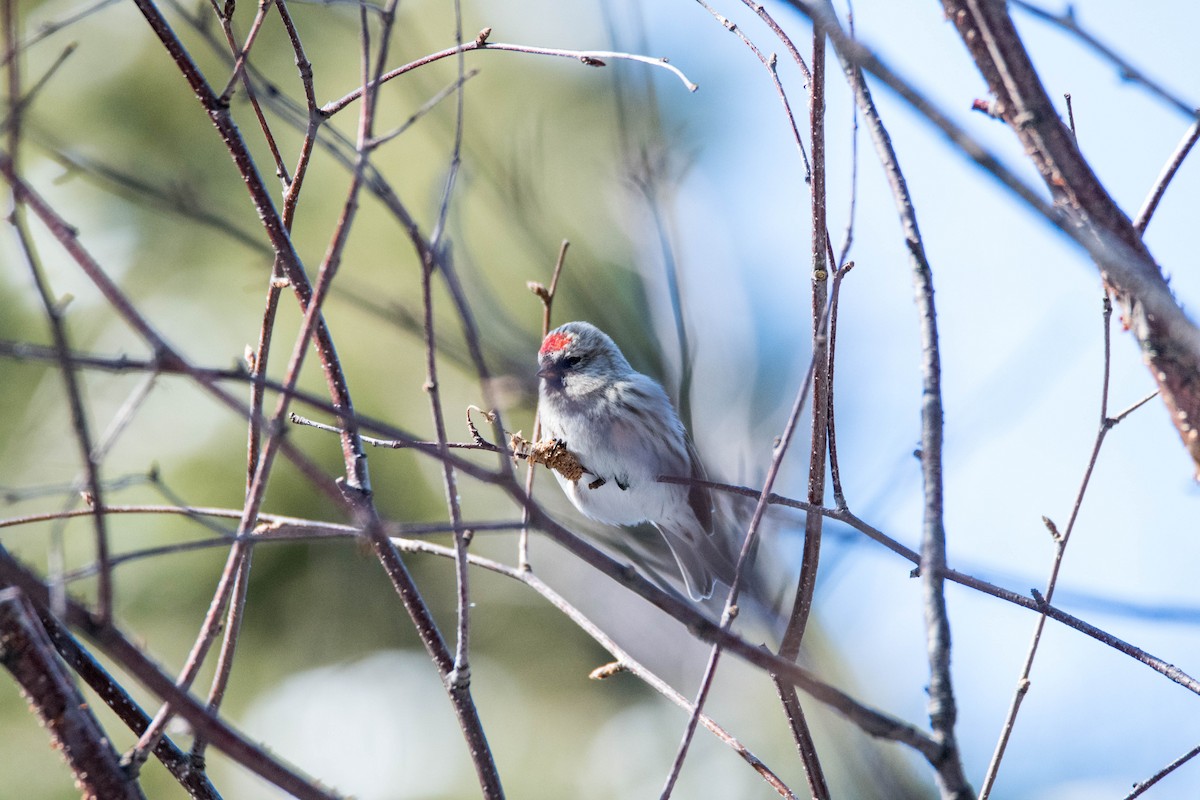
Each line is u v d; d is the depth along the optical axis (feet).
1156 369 14.66
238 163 18.75
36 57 45.09
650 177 28.78
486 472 15.10
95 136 44.32
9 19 14.38
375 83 15.65
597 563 15.60
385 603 43.93
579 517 30.09
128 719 18.26
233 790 40.50
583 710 43.91
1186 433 14.49
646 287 31.55
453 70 33.58
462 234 25.70
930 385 15.67
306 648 43.09
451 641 44.01
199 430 40.88
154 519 40.09
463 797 42.32
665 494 31.22
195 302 42.73
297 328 42.34
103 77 45.11
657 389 31.65
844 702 14.42
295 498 40.14
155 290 42.65
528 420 40.50
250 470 19.08
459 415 40.91
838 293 16.63
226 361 41.93
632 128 29.37
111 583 14.38
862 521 18.69
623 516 31.99
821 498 18.57
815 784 18.03
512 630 44.57
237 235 18.28
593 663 44.57
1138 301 14.73
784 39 19.11
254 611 43.06
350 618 43.62
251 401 18.89
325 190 43.83
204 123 44.70
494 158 32.53
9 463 39.40
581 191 40.47
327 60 44.91
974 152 12.95
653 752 42.98
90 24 45.57
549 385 32.19
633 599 37.91
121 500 39.58
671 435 30.96
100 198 43.34
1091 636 18.71
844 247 16.84
